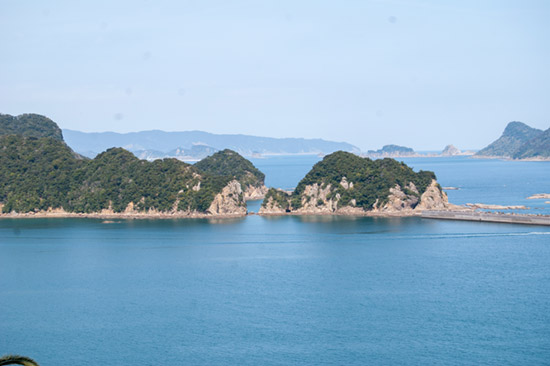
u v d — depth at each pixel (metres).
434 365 116.94
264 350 124.69
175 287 172.12
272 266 196.50
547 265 191.75
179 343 129.12
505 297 157.25
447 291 163.50
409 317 142.75
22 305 157.00
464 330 133.88
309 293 163.62
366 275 182.25
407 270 187.88
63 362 120.75
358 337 130.75
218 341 129.75
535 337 129.50
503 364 116.94
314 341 129.00
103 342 130.25
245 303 155.38
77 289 171.62
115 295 164.88
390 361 118.88
